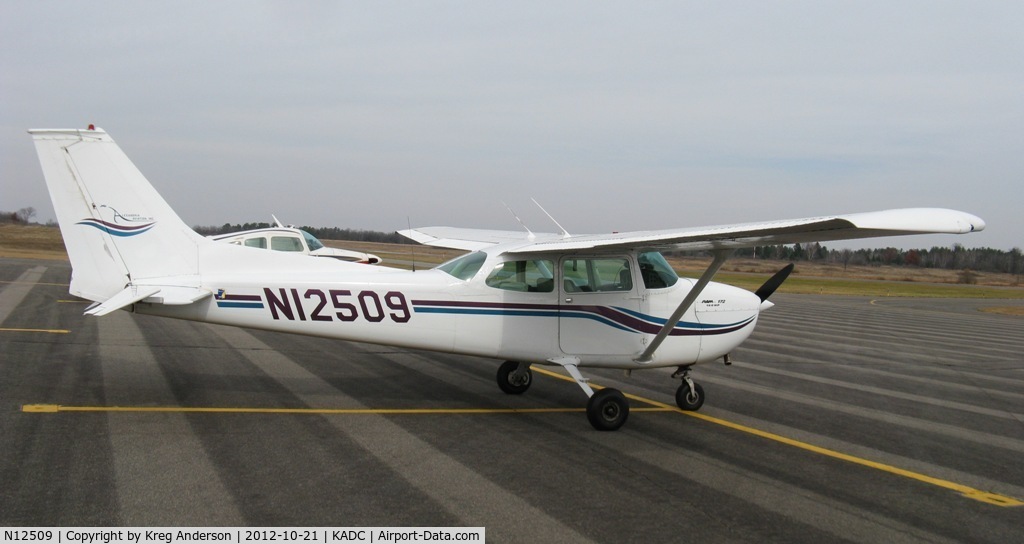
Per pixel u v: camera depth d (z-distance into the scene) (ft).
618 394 20.21
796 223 14.98
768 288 25.35
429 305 20.76
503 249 21.52
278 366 27.61
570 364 21.52
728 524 13.34
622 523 13.12
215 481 14.30
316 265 20.89
